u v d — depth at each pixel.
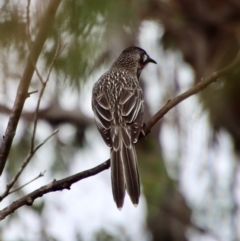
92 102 10.81
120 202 8.76
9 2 7.51
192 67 16.03
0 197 7.93
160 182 15.36
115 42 13.62
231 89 11.86
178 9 15.82
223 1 15.98
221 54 15.09
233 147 15.57
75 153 15.86
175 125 14.34
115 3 8.09
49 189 8.30
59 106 16.56
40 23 7.67
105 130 9.98
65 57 9.23
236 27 15.54
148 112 16.06
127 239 14.09
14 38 7.61
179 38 15.95
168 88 15.36
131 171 9.08
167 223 16.55
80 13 7.75
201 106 12.69
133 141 9.63
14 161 14.50
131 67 12.16
